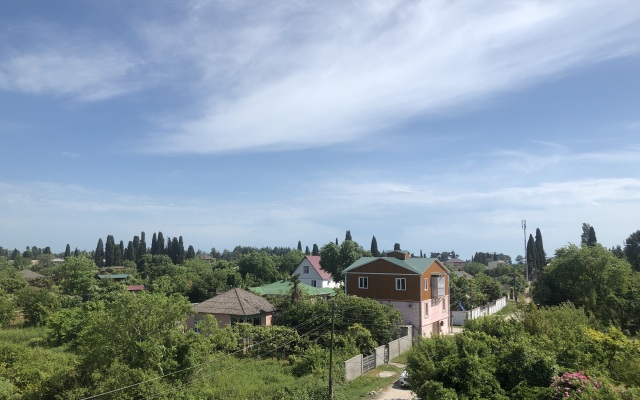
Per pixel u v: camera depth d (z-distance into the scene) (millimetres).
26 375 26766
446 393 17500
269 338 33625
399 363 34469
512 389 18047
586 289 45562
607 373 17906
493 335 23125
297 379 26484
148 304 25141
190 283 66312
